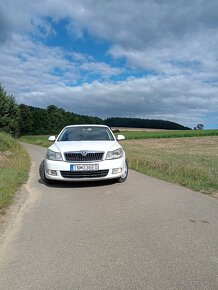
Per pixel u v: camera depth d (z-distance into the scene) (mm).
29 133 101250
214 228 5246
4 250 4488
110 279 3611
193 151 29891
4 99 61781
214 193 8070
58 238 4887
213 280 3557
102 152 8789
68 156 8742
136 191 8180
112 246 4535
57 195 7891
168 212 6199
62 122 110500
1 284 3562
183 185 9219
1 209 6430
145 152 25984
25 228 5375
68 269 3875
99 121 113812
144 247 4477
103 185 9047
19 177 9984
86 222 5633
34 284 3547
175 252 4297
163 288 3400
